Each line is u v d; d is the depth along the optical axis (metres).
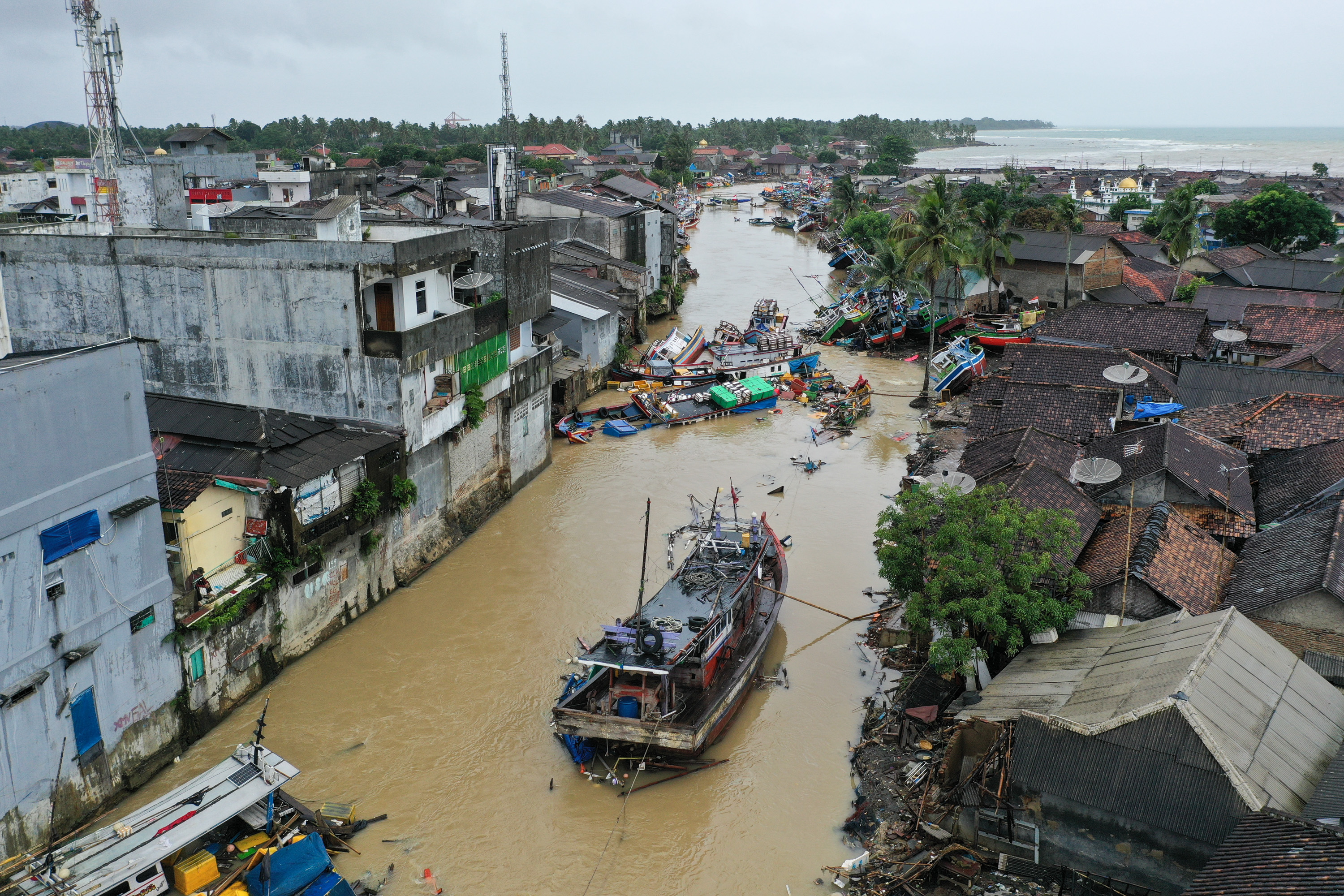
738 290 88.81
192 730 25.41
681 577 29.41
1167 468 31.36
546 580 34.75
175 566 25.94
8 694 19.88
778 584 32.00
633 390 56.62
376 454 31.27
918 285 68.56
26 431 19.94
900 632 29.94
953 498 26.52
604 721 24.00
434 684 28.31
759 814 23.16
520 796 23.70
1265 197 87.38
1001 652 26.16
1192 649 21.62
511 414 41.28
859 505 41.34
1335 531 26.92
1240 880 15.89
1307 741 19.58
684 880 21.05
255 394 33.66
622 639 24.83
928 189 107.94
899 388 59.59
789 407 55.88
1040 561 24.56
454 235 35.47
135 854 19.17
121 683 23.00
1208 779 18.06
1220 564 28.23
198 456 28.84
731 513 40.22
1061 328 56.53
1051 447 35.84
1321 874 15.26
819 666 29.56
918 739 25.02
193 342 33.56
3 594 19.72
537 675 28.75
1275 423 37.53
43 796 20.97
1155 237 95.19
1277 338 52.59
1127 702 20.16
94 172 53.97
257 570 27.25
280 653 28.58
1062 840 19.53
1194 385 43.84
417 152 163.75
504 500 41.66
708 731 24.84
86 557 21.70
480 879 20.97
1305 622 24.67
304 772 24.30
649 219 76.75
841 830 22.66
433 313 36.03
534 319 44.00
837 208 125.38
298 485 27.94
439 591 34.00
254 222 43.38
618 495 42.62
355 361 32.09
